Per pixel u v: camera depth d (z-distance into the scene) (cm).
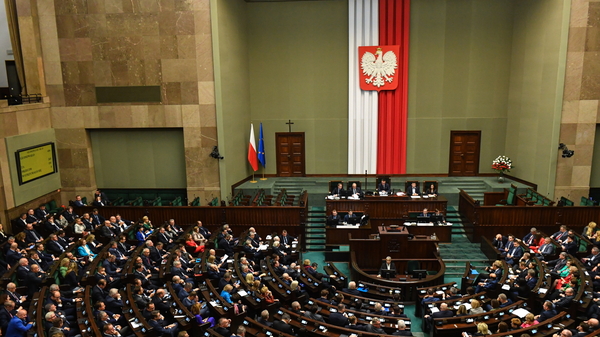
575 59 1850
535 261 1391
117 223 1692
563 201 1822
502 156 2262
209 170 2031
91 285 1232
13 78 2114
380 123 2270
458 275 1565
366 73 2211
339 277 1405
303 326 1020
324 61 2244
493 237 1755
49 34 1959
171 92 1973
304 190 2097
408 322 1061
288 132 2317
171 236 1625
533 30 2008
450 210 1995
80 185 2091
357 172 2325
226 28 1986
